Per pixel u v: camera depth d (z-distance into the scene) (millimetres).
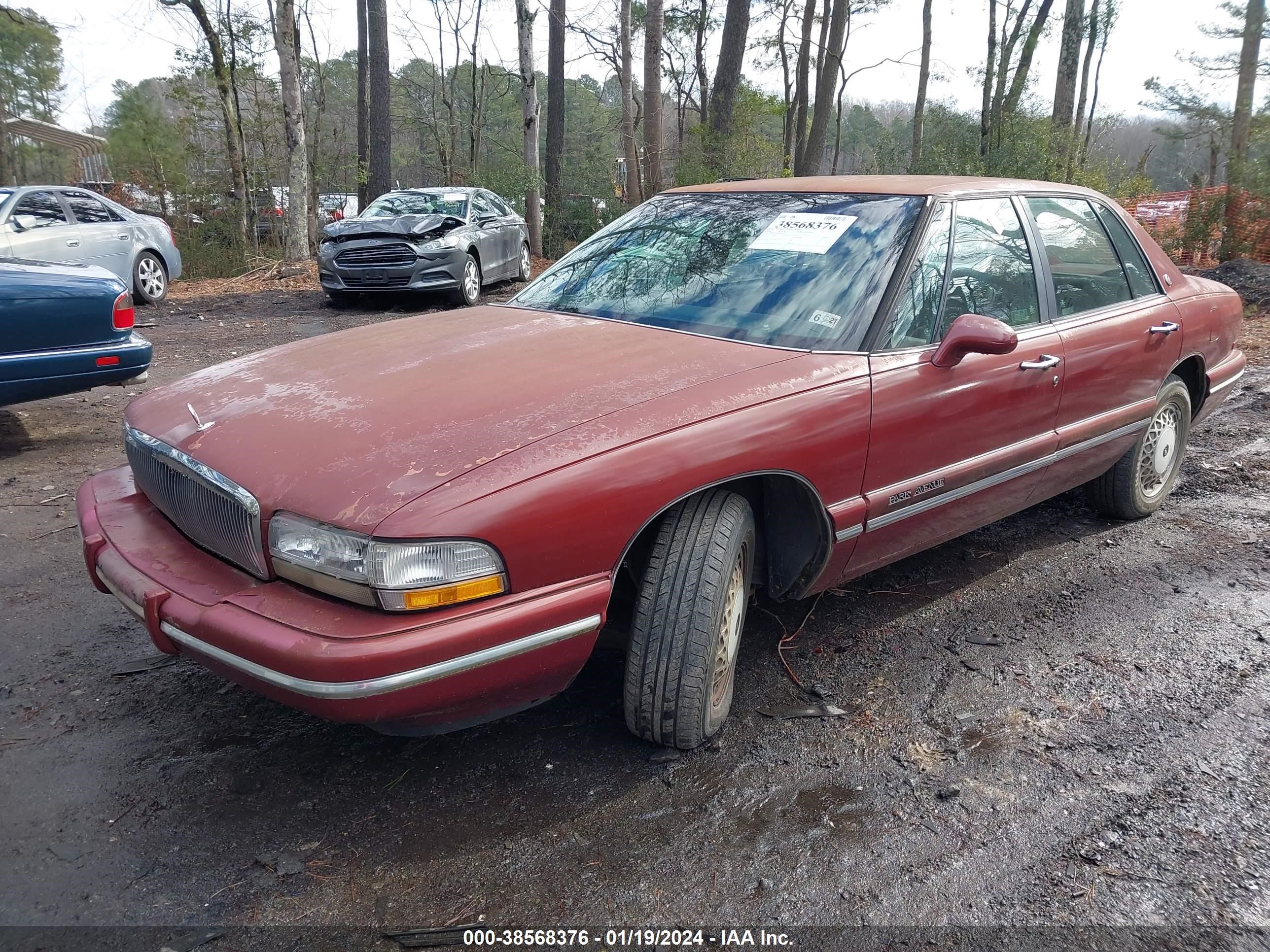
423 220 12688
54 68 32000
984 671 3314
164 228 13125
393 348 3094
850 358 2947
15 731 2869
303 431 2469
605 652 3377
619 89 43500
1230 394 5242
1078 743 2889
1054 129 19922
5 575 3967
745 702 3086
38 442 6047
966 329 3023
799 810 2549
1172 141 21719
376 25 20375
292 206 16797
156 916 2145
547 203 21891
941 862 2357
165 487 2646
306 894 2223
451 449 2297
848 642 3529
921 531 3309
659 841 2420
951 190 3488
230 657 2182
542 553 2238
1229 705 3102
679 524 2590
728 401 2639
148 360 5730
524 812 2521
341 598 2166
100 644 3412
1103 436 4066
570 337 3094
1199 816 2545
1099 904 2221
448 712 2258
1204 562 4312
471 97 31297
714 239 3592
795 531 2969
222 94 18938
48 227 11055
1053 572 4195
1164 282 4512
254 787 2613
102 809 2514
